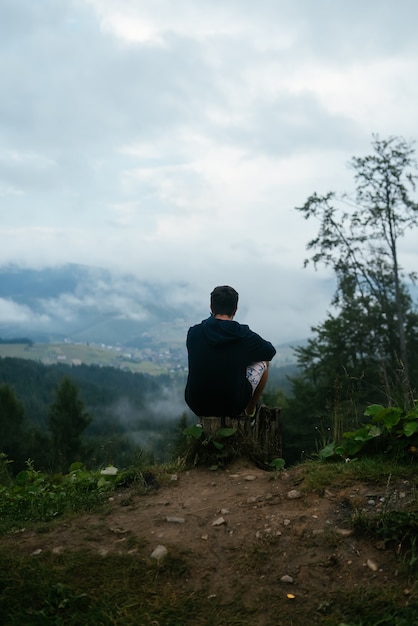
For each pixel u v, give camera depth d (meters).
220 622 2.96
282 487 4.28
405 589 3.05
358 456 4.51
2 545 3.80
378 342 30.42
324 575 3.23
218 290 5.39
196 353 5.18
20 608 3.09
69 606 3.11
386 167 28.92
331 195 29.59
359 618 2.90
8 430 56.03
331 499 3.89
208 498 4.34
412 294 31.19
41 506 4.64
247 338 5.18
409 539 3.35
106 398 157.62
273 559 3.40
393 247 29.73
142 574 3.35
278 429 5.38
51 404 59.00
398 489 3.86
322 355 31.36
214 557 3.49
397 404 5.03
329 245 30.14
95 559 3.48
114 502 4.54
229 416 5.20
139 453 5.34
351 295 30.42
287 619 2.96
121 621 2.97
